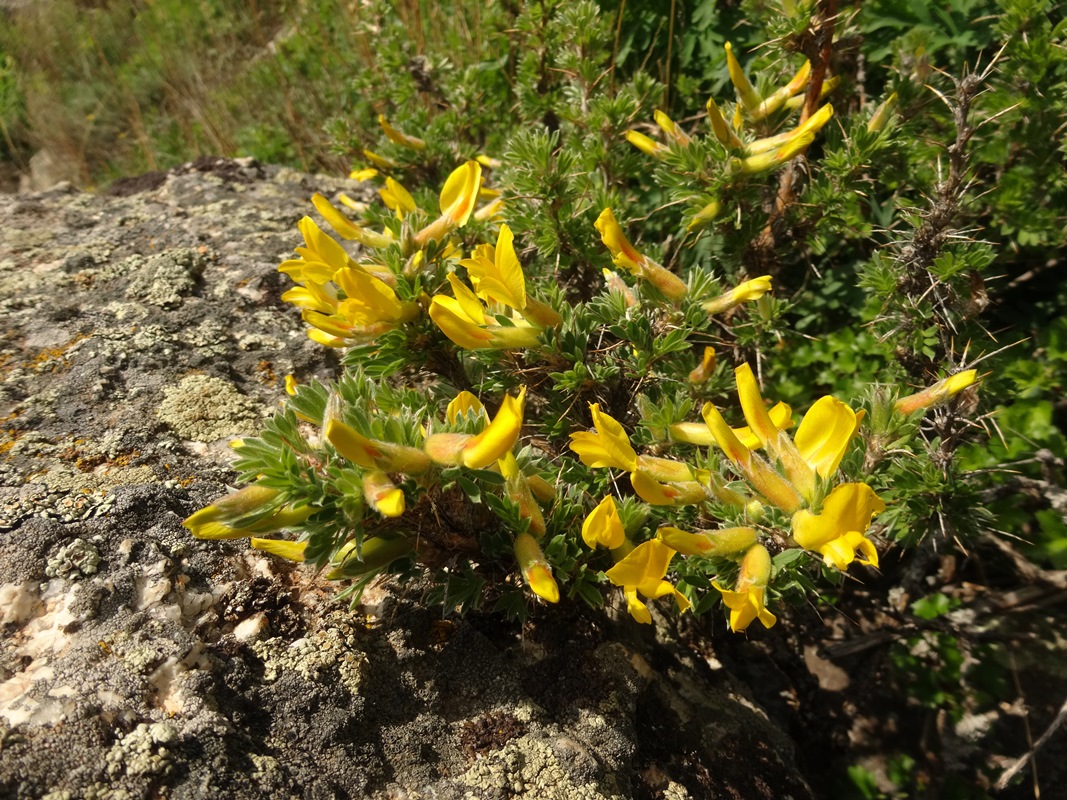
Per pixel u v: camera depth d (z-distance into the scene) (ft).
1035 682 1.06
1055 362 1.09
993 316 1.18
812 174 1.16
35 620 0.64
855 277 1.19
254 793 0.57
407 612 0.73
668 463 0.69
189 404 0.89
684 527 0.74
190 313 1.03
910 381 0.96
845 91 1.21
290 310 1.08
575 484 0.81
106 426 0.84
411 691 0.69
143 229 1.21
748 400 0.65
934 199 0.90
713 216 0.96
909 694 1.08
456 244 0.91
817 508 0.59
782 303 1.03
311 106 2.22
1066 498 0.99
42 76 3.05
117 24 3.36
